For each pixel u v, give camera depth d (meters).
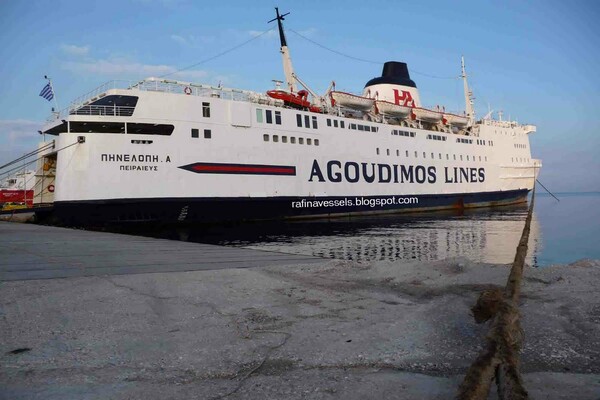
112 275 6.64
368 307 4.64
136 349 3.32
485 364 2.39
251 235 26.86
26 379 2.73
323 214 35.22
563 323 3.78
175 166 27.17
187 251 11.05
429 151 44.41
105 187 25.09
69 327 3.86
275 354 3.21
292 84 40.19
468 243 23.45
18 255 9.59
